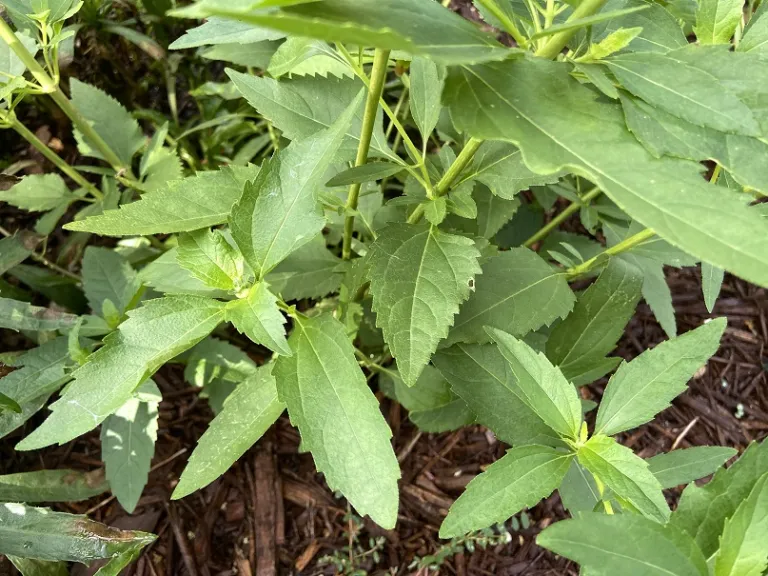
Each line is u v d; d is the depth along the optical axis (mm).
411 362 239
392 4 157
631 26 233
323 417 228
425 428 384
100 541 311
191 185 250
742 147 170
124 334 223
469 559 404
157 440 430
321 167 223
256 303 225
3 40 343
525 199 526
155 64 518
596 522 178
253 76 292
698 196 150
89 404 218
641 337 503
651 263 403
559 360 336
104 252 389
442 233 261
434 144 523
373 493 221
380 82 241
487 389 295
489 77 173
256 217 225
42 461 412
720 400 476
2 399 300
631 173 155
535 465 229
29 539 306
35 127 521
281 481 425
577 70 187
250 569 394
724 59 181
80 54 498
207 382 381
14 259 363
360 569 396
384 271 251
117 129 434
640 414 232
